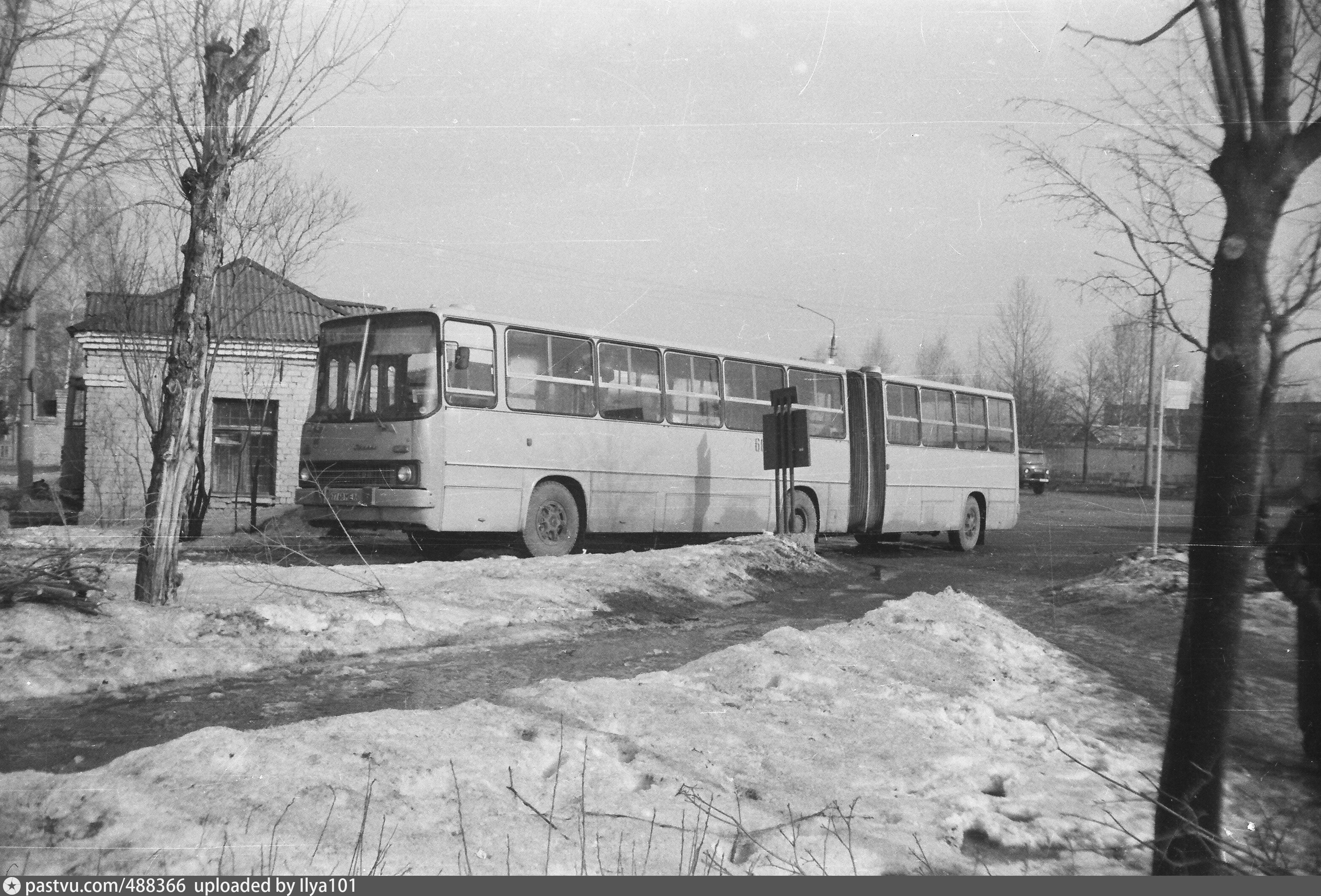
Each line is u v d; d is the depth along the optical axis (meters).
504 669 7.64
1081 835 4.51
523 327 14.74
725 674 6.68
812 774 4.88
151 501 8.17
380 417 13.81
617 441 15.91
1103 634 9.80
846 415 20.27
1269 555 5.23
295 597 8.70
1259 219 4.05
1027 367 21.59
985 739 5.97
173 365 8.27
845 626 8.64
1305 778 5.07
